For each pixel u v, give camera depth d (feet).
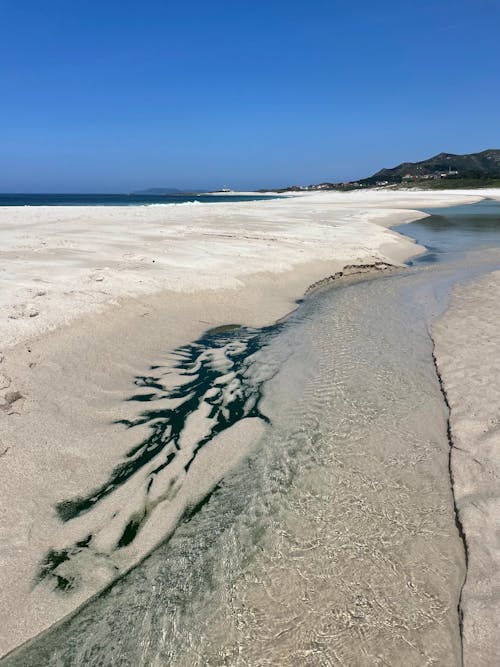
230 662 12.41
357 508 17.78
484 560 14.78
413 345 34.09
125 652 12.85
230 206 177.68
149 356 30.37
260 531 16.84
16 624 13.39
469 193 324.39
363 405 25.39
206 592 14.51
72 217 101.09
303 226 97.60
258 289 47.19
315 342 35.27
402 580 14.53
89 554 15.84
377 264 65.16
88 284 38.58
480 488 18.01
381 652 12.41
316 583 14.60
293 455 21.17
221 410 24.94
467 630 12.75
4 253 50.78
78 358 26.53
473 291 48.73
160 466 20.18
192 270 48.32
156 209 140.56
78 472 18.98
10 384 21.80
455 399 25.16
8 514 16.20
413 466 20.10
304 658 12.35
